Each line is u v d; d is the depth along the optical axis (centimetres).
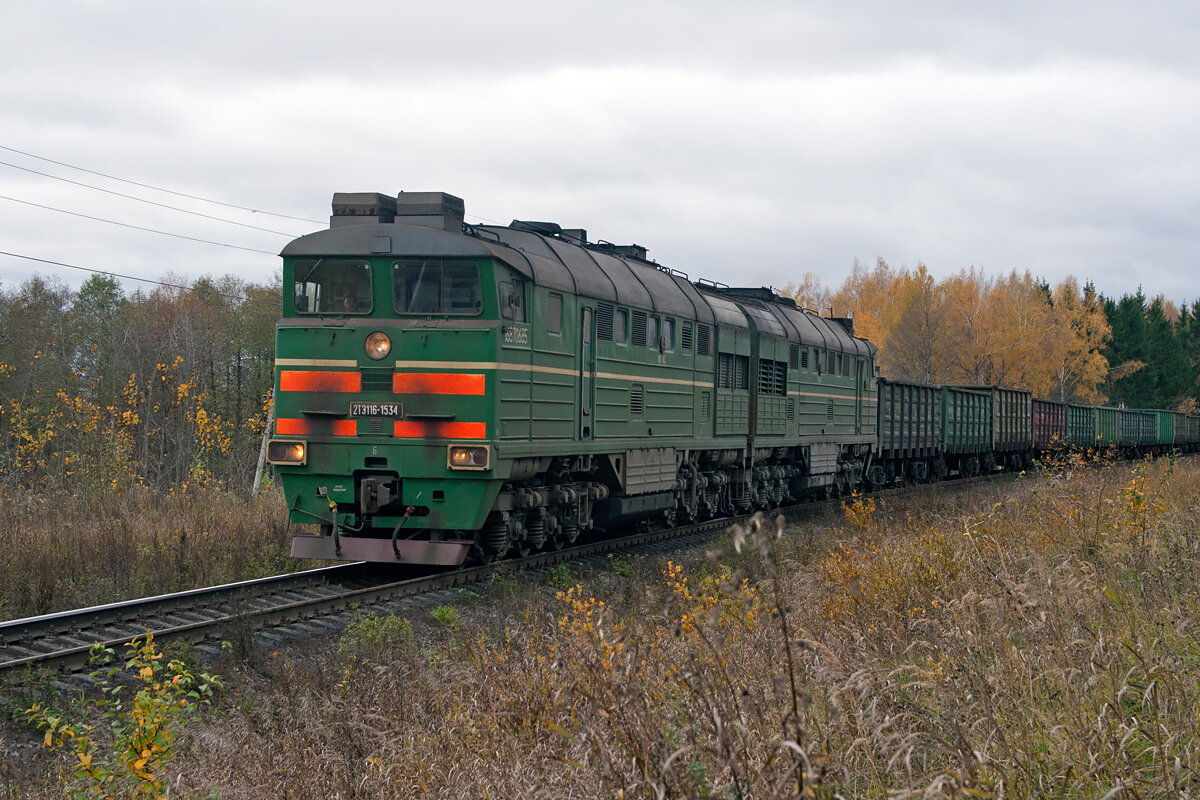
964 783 448
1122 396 9144
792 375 2270
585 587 1223
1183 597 785
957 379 7506
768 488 2223
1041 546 1080
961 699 592
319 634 1030
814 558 1400
